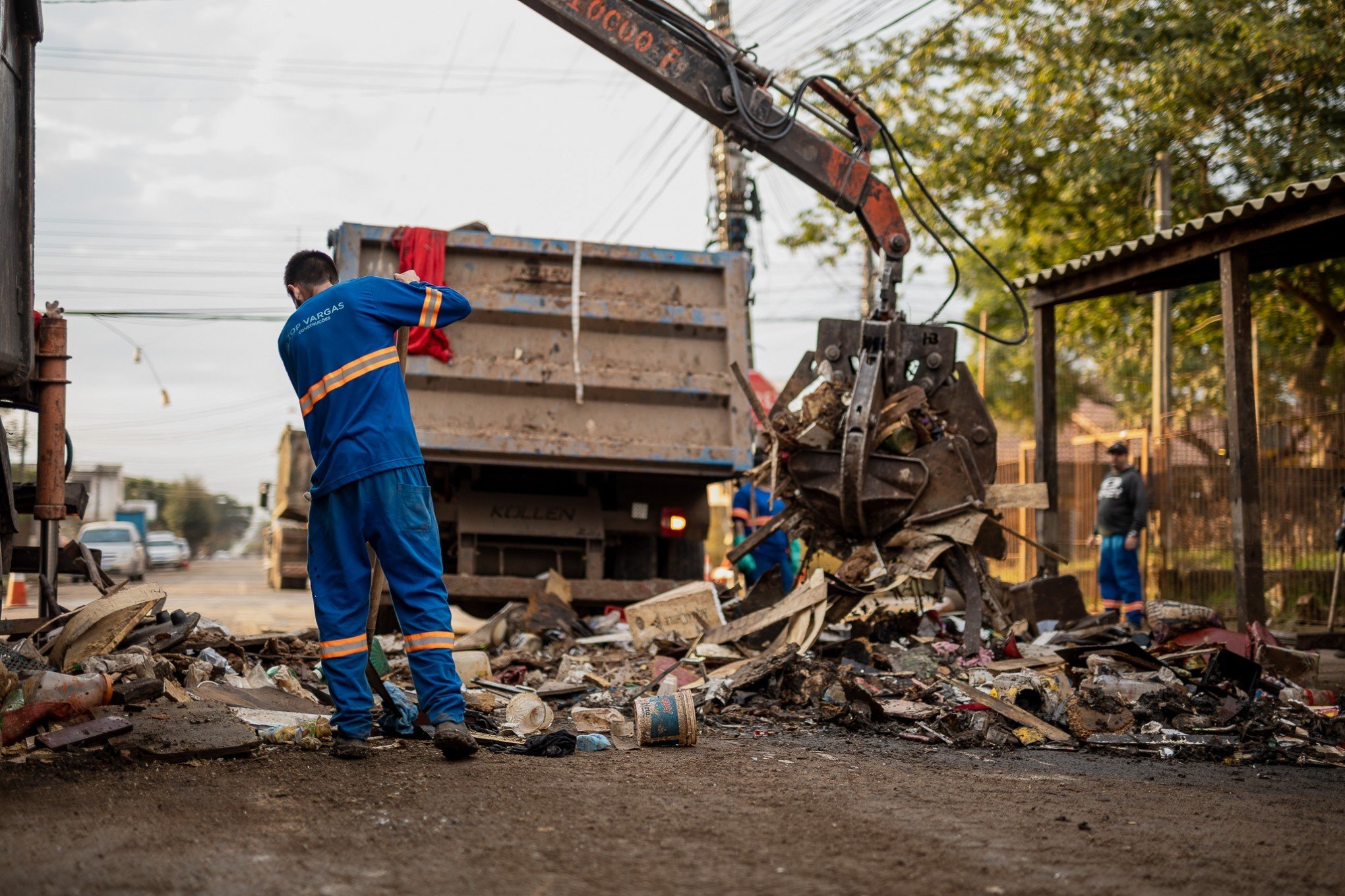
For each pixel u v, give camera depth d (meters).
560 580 8.47
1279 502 11.72
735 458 8.53
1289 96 18.06
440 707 3.98
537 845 2.72
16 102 4.69
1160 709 5.44
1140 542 13.27
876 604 7.07
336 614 4.09
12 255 4.60
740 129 7.88
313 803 3.14
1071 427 17.28
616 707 5.57
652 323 8.51
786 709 5.59
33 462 16.56
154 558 46.53
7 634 5.24
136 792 3.22
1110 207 19.70
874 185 7.98
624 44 7.76
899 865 2.63
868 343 7.36
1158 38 18.50
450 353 8.19
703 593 7.43
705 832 2.90
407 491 4.06
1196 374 21.53
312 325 4.18
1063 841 2.94
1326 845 3.04
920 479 6.93
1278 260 9.55
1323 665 8.26
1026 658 6.38
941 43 20.41
